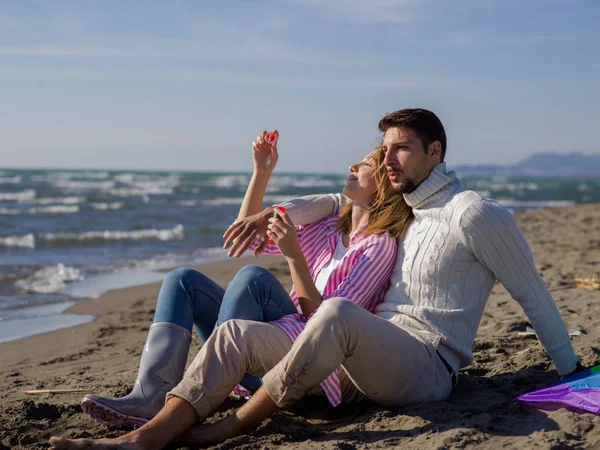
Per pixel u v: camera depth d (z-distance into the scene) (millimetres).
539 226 15852
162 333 2773
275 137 3270
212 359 2504
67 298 7621
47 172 74312
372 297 2879
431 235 2730
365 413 2781
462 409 2664
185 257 11695
